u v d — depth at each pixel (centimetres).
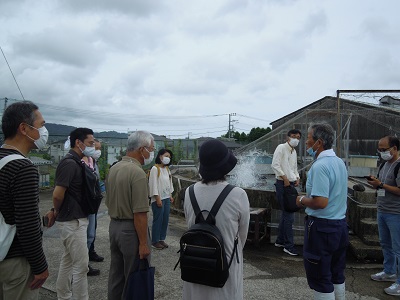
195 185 211
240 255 205
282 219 510
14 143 204
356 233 521
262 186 688
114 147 2181
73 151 324
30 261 189
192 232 192
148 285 258
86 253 311
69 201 303
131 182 262
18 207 182
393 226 367
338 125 686
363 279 404
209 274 186
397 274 371
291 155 516
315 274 267
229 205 195
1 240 181
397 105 967
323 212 266
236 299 196
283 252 514
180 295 355
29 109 205
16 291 192
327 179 260
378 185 376
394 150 380
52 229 622
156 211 512
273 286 381
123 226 266
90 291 361
